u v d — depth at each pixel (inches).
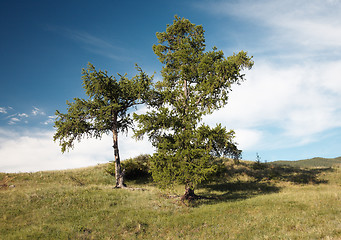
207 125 665.6
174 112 734.5
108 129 991.6
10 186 871.1
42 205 583.8
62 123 896.9
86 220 497.0
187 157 647.8
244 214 503.8
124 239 422.0
